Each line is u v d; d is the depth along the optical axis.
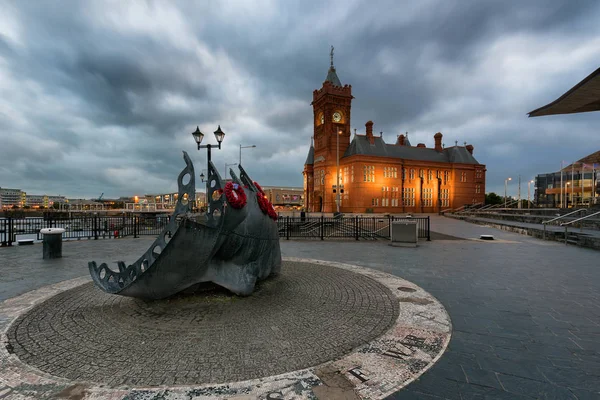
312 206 68.69
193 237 4.76
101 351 3.66
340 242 14.67
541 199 69.88
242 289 5.59
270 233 6.62
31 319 4.68
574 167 50.47
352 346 3.78
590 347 3.72
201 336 4.06
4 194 164.88
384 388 2.88
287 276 7.43
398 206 57.78
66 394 2.79
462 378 3.05
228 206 5.20
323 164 59.75
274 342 3.88
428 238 15.10
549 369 3.22
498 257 10.21
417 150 66.00
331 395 2.77
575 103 15.59
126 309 5.10
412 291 6.12
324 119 60.19
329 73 63.16
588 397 2.73
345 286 6.52
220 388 2.88
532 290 6.23
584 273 7.79
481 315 4.80
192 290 5.80
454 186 63.31
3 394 2.79
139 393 2.80
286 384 2.95
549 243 14.04
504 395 2.77
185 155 5.34
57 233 10.21
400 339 3.95
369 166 55.91
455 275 7.58
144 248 12.51
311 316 4.78
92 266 5.55
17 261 9.59
